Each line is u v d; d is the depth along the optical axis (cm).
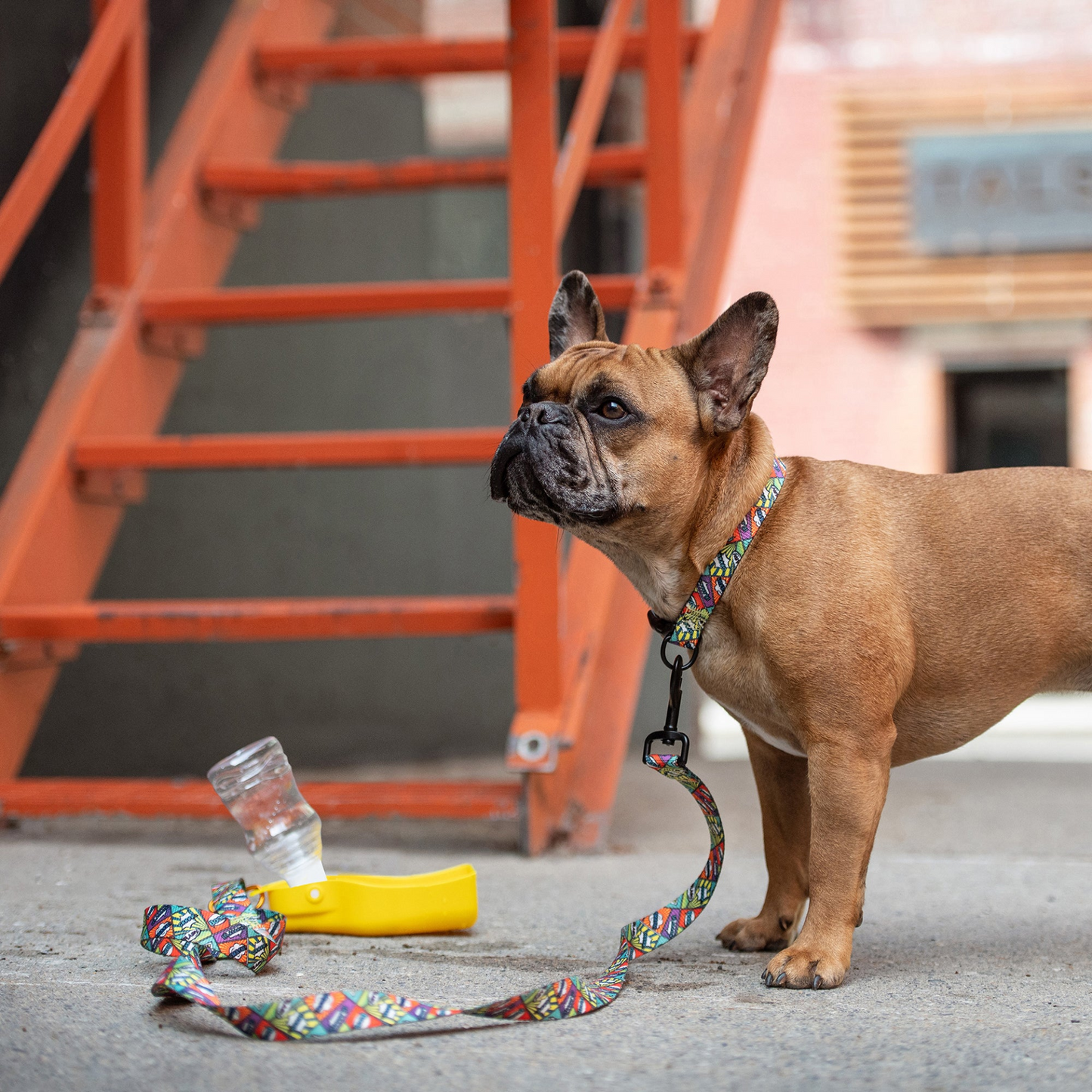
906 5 1203
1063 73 1199
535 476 252
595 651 411
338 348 659
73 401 447
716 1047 197
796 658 245
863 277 1239
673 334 447
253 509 604
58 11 508
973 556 255
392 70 540
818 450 1253
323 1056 193
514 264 384
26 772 496
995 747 741
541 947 267
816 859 244
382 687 661
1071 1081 181
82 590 447
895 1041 200
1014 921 295
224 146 536
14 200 411
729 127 537
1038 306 1208
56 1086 179
